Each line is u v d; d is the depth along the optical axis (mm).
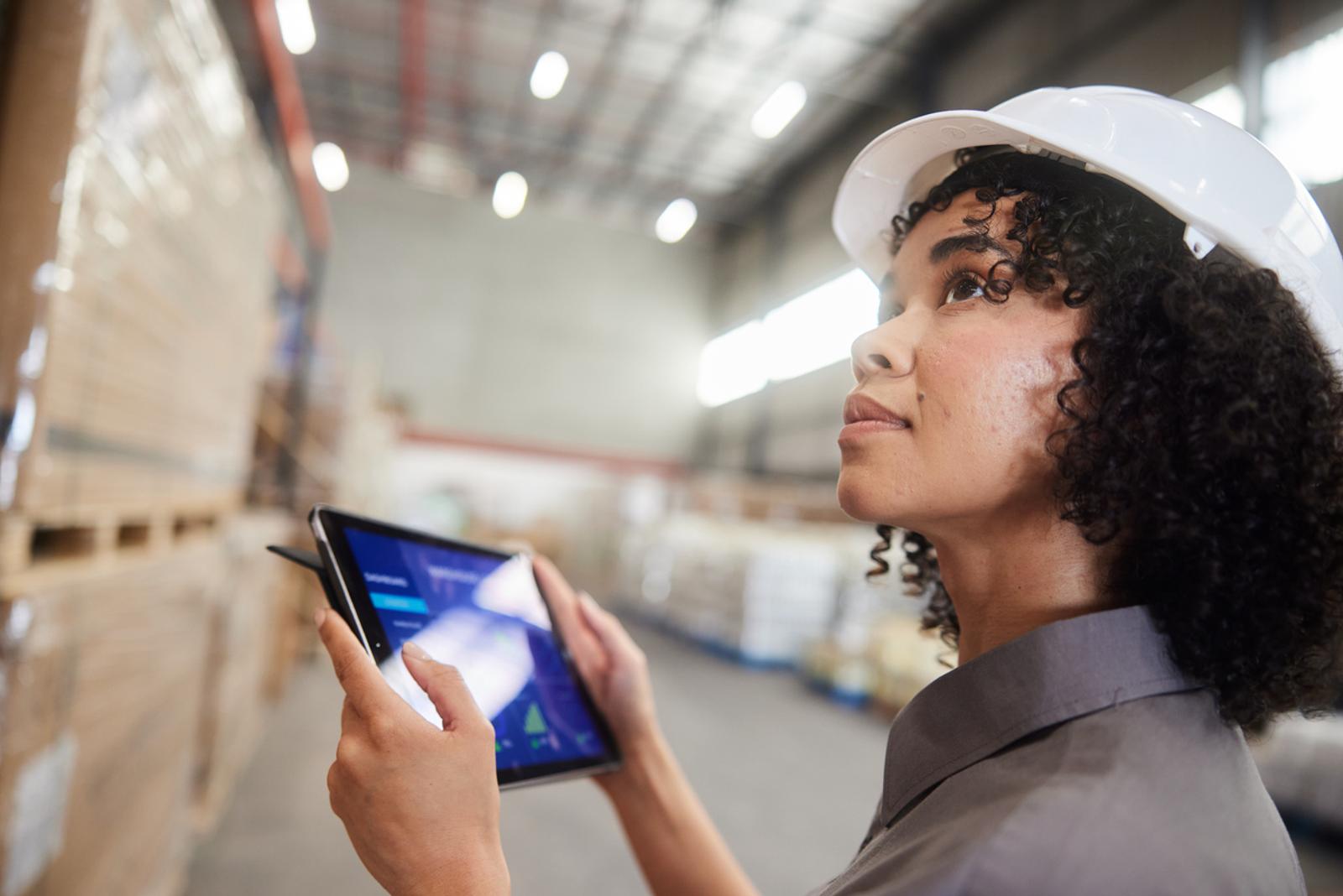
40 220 1193
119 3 1322
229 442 2656
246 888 2820
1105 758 527
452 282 16766
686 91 13477
